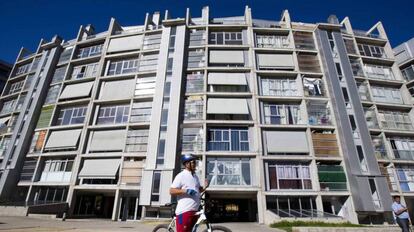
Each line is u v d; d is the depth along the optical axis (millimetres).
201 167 21562
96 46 30906
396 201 10625
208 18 29172
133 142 23844
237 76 25328
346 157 21984
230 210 24094
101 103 26516
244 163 22062
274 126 23047
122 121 25344
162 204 19891
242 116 24141
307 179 21703
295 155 22281
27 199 24078
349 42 28828
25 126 27266
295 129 23391
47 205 21047
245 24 28172
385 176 21953
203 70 25641
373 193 21438
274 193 20688
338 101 24141
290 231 13336
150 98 25219
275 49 26859
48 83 29844
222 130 23312
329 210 21844
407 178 23188
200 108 23828
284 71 25562
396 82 27078
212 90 25094
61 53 31953
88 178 23391
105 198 26609
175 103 23453
